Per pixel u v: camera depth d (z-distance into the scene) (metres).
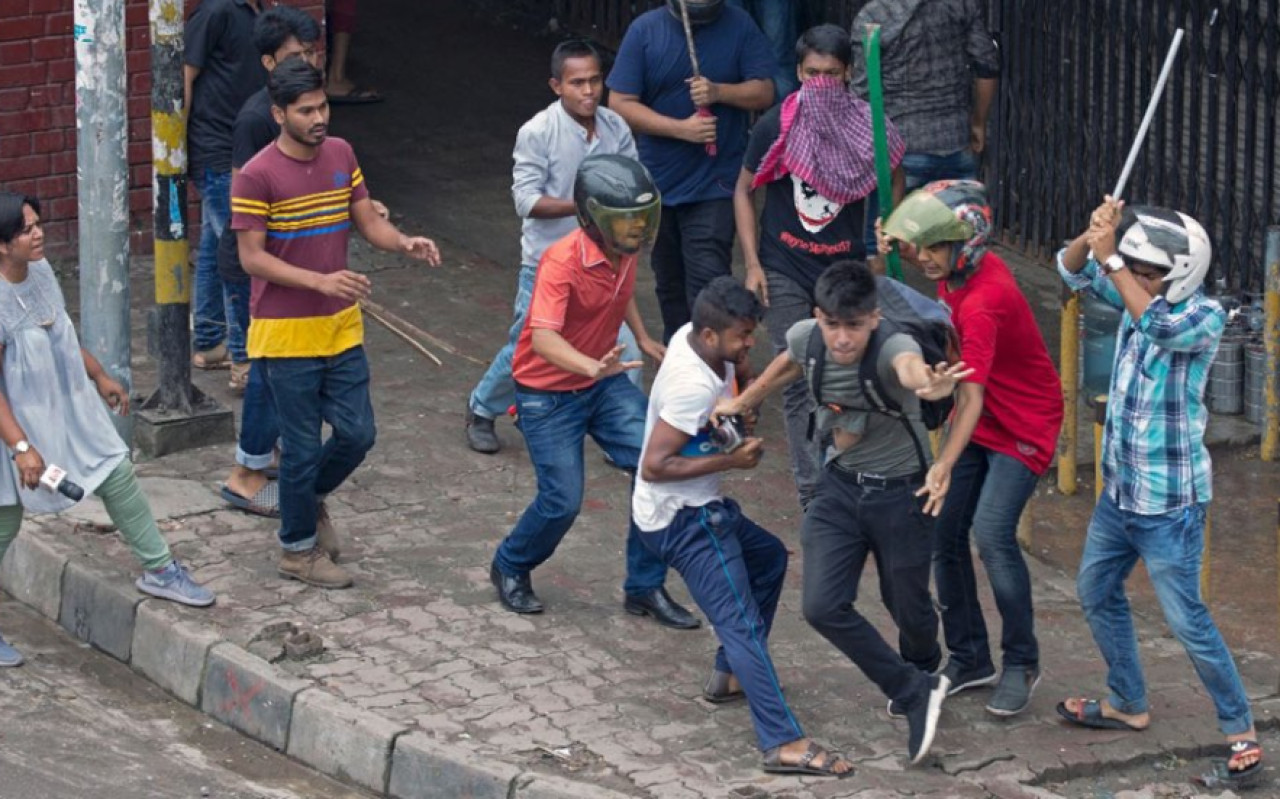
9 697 23.97
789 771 20.81
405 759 21.48
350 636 24.11
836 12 42.44
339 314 24.50
